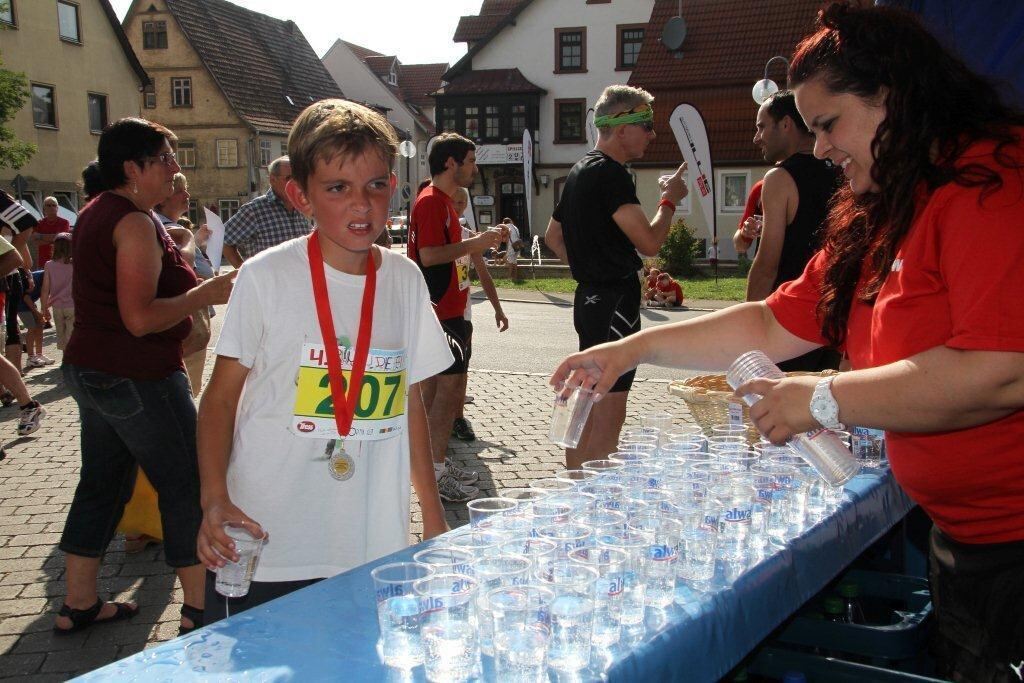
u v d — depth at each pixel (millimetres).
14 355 10656
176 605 4395
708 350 2742
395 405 2521
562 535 1959
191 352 5988
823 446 2207
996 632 2188
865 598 3012
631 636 1778
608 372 2658
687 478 2336
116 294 3664
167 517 3795
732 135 32906
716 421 3717
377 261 2551
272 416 2432
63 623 4059
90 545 4039
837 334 2592
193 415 3855
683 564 2074
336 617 1846
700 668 1893
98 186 4711
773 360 2750
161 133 3732
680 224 27969
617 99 4809
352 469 2459
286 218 6406
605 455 4781
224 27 52844
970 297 1897
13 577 4680
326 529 2455
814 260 2727
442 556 1867
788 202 4652
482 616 1698
